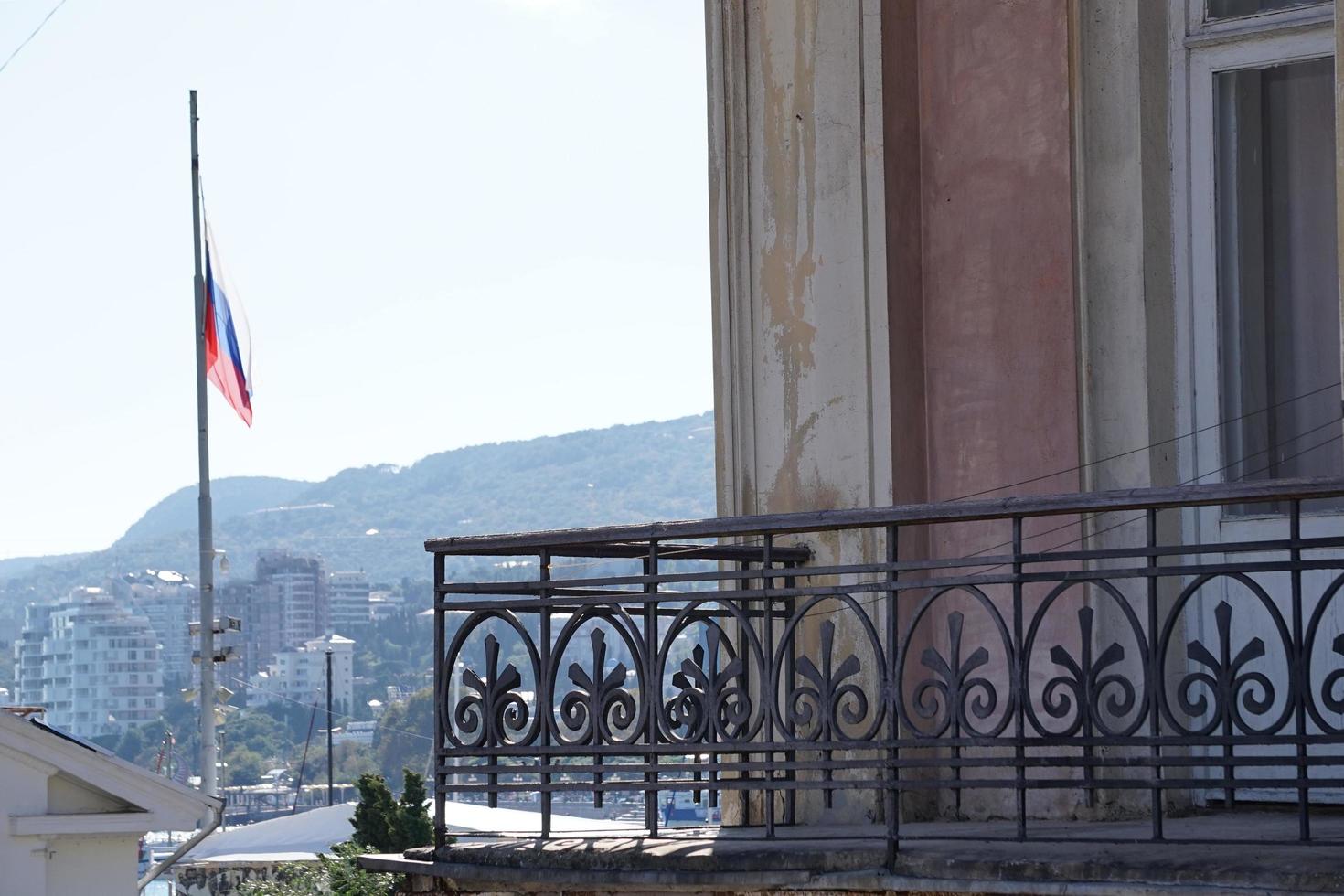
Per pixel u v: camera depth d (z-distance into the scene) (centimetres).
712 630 551
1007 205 697
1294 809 645
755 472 729
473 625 595
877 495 695
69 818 1202
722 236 745
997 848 501
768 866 519
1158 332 672
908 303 710
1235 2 685
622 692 568
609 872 543
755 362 733
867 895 503
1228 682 460
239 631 3106
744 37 746
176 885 2683
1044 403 682
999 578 491
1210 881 442
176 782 1242
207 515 3072
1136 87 675
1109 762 474
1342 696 638
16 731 1192
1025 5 699
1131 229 673
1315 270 668
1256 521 661
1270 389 670
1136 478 664
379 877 2177
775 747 528
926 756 682
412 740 9506
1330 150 669
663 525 544
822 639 525
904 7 725
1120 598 473
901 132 716
